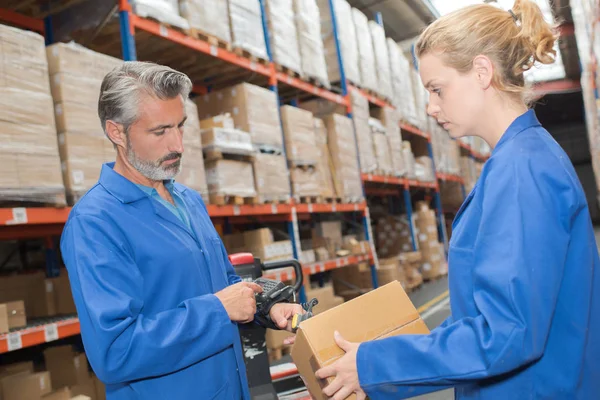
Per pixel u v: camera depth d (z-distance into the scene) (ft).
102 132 9.34
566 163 3.39
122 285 4.32
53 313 10.56
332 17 20.68
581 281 3.28
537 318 2.97
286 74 16.37
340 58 20.53
